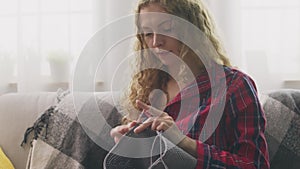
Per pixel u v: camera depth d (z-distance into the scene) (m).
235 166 1.04
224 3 2.04
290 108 1.56
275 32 2.04
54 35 2.18
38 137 1.68
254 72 2.04
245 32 2.06
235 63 2.03
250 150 1.09
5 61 2.21
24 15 2.19
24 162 1.75
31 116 1.79
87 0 2.17
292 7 2.02
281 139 1.53
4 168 1.64
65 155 1.63
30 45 2.17
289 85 2.03
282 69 2.02
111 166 0.98
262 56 2.03
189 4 1.22
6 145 1.77
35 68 2.17
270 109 1.58
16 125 1.79
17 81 2.19
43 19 2.18
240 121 1.14
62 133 1.66
